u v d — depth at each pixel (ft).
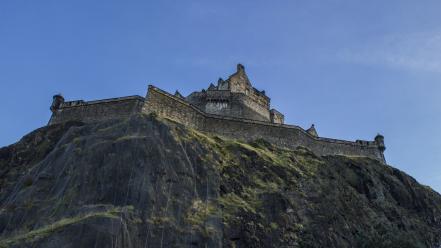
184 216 154.40
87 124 205.77
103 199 152.56
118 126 184.14
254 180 184.75
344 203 194.70
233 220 159.53
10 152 205.36
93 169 162.81
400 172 240.53
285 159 208.95
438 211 228.22
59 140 200.13
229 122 225.35
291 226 167.53
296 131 233.35
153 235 143.43
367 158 244.42
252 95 279.28
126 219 142.82
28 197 166.20
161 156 168.25
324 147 241.76
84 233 134.92
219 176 176.14
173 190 160.66
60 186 165.17
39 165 183.93
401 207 219.20
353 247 173.06
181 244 144.97
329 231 173.27
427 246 202.28
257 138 223.92
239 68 288.10
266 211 168.55
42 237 135.13
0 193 183.01
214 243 149.28
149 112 201.87
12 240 137.18
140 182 156.76
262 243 157.17
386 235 186.50
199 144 186.50
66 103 224.53
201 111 223.30
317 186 193.77
